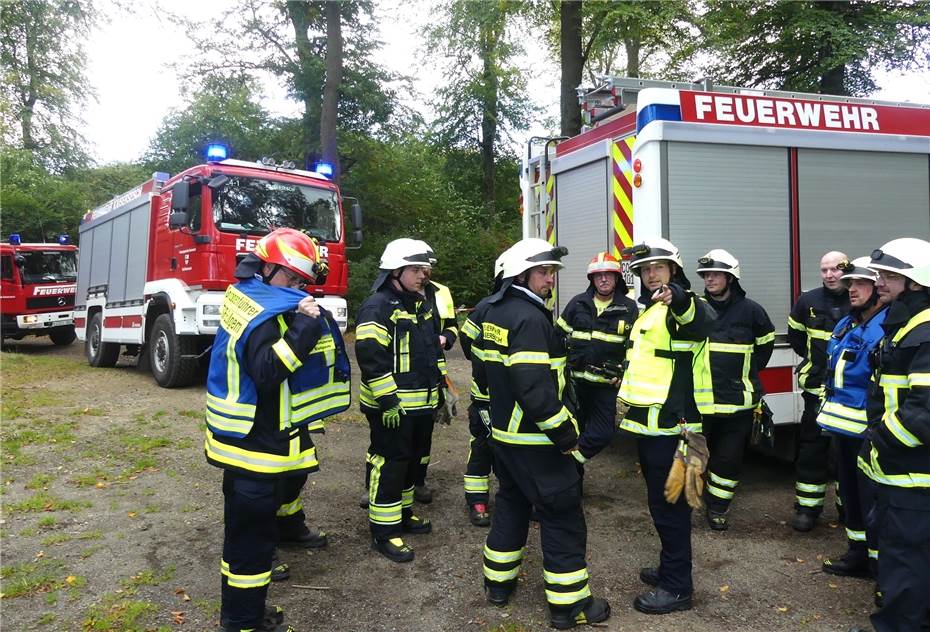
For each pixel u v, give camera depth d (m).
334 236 8.87
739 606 3.36
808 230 5.10
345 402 3.22
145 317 9.32
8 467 5.33
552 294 6.51
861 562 3.63
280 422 2.88
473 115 26.72
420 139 26.73
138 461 5.55
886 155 5.35
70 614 3.22
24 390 8.42
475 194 26.66
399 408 3.77
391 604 3.39
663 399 3.20
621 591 3.53
